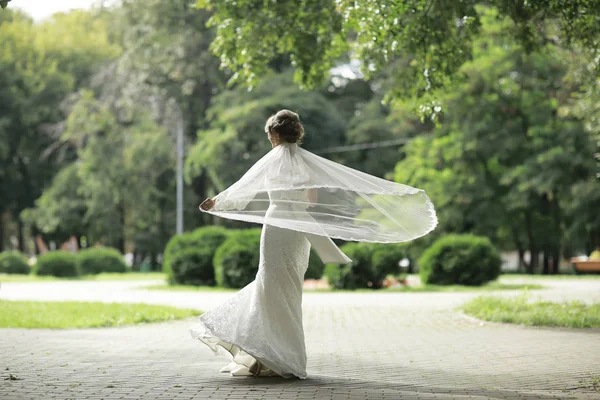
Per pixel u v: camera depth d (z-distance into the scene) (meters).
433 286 28.38
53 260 42.56
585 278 35.06
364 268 27.42
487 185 43.88
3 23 63.44
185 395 6.46
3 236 73.56
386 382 7.22
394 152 52.44
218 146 48.22
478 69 42.06
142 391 6.68
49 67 64.69
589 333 12.20
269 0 14.98
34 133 64.12
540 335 11.90
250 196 7.46
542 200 45.34
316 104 52.09
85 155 54.19
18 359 9.01
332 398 6.28
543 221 46.62
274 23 14.72
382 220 7.66
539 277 36.44
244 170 49.38
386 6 12.42
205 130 54.94
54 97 63.47
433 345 10.59
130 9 50.81
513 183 43.88
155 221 59.78
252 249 28.25
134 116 54.22
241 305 7.35
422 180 44.81
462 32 14.55
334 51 15.63
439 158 44.19
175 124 53.72
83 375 7.69
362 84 58.25
